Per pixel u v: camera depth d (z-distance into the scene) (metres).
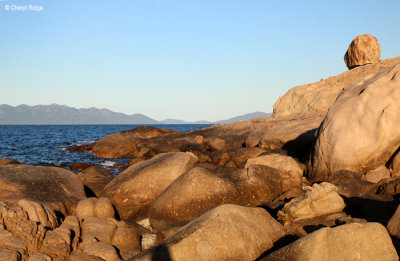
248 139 18.36
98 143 25.09
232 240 5.18
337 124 9.66
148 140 29.16
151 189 9.60
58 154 26.02
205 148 23.48
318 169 10.06
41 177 9.24
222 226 5.26
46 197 8.35
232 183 8.66
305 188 7.00
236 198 8.36
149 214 8.63
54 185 9.05
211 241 5.07
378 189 7.61
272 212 7.58
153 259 4.83
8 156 24.83
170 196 8.29
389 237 4.65
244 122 25.02
